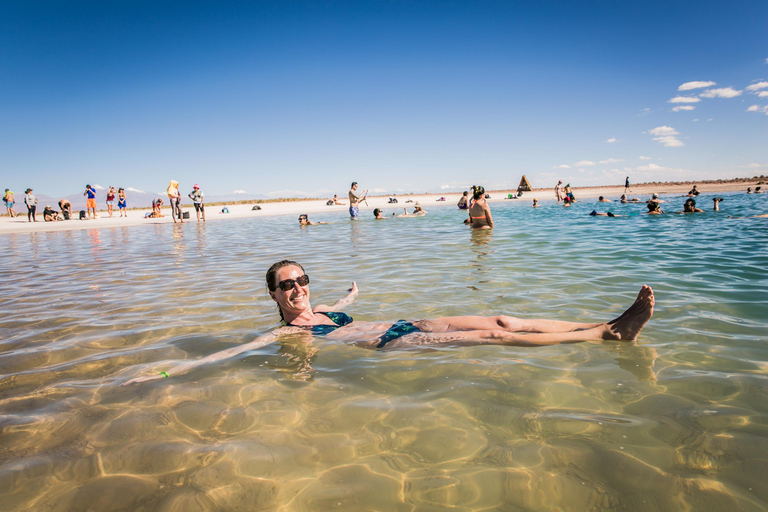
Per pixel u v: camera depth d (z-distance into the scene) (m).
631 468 1.78
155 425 2.24
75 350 3.39
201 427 2.21
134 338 3.66
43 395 2.61
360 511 1.60
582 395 2.40
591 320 3.77
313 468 1.86
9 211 28.52
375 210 20.17
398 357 3.07
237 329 3.84
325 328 3.70
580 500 1.62
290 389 2.60
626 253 7.14
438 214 23.41
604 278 5.34
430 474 1.80
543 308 4.16
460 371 2.78
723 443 1.91
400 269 6.50
